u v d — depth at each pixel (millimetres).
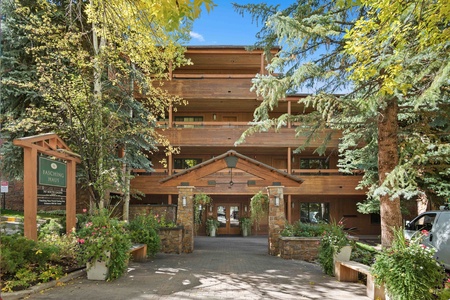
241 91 24641
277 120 10953
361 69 6945
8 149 15055
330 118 10430
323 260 9516
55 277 7516
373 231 26969
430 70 7711
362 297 6891
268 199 15516
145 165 18734
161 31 9156
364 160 18406
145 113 16906
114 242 8102
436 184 16219
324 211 27172
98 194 12430
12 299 6090
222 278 8680
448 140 14031
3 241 7516
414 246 6180
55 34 11641
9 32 14484
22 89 15031
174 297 6621
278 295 6961
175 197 26094
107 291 6918
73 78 11805
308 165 27609
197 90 24562
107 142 12523
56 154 9828
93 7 11047
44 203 9359
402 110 10703
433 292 5918
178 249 14602
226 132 24453
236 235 26344
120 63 12594
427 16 5902
